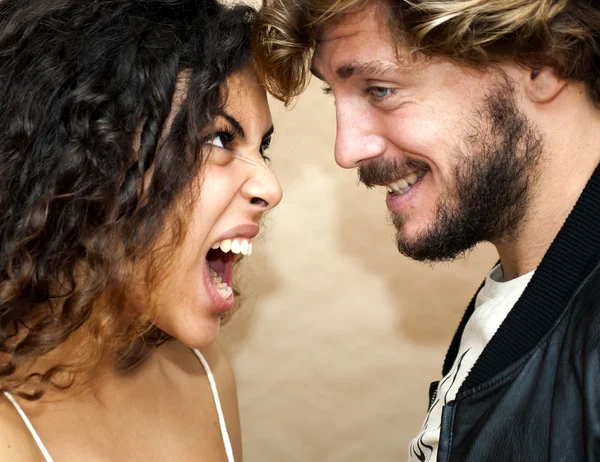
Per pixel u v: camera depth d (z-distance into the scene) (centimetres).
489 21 114
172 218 122
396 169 130
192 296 131
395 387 229
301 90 138
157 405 136
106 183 115
